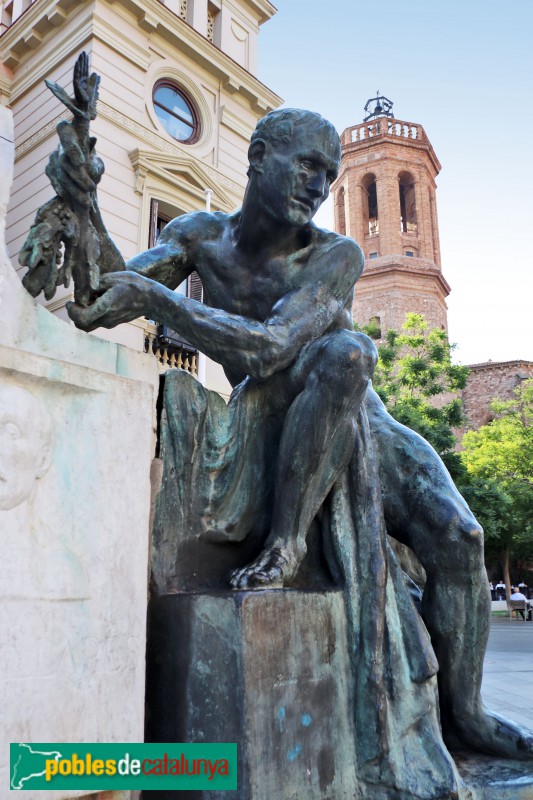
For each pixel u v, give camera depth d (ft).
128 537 4.57
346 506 6.16
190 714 5.07
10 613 3.85
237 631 4.95
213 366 43.91
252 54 59.31
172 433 5.85
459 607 6.54
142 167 45.06
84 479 4.39
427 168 147.95
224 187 51.62
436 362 67.41
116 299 5.30
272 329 5.80
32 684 3.87
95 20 45.06
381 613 5.83
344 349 5.72
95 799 4.25
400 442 7.00
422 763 5.63
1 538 3.90
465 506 6.70
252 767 4.73
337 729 5.46
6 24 57.57
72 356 4.61
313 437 5.77
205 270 6.86
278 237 6.42
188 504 5.87
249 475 6.23
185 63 51.16
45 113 46.34
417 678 5.88
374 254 143.23
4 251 4.38
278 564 5.67
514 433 84.12
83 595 4.22
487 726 6.52
